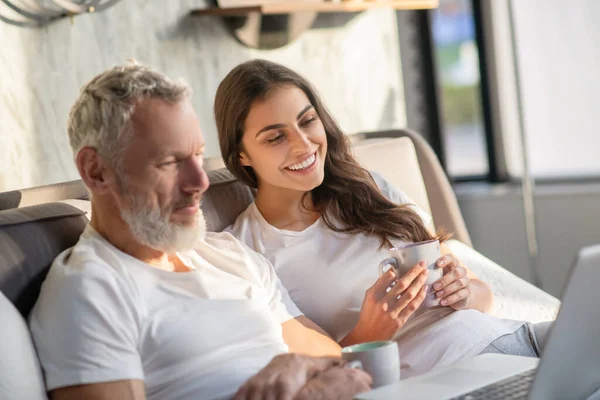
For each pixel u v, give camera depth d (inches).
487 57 147.9
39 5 86.0
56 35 88.2
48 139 86.7
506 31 145.5
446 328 63.2
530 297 80.0
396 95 136.7
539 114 145.4
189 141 52.0
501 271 83.7
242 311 54.6
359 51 129.6
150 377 50.3
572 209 139.0
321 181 68.5
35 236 52.1
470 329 63.0
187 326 51.5
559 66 141.6
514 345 63.5
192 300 52.6
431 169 93.4
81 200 60.1
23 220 52.2
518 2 143.5
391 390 46.7
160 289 51.9
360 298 67.6
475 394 45.3
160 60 100.7
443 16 148.0
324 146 69.2
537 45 142.9
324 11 117.9
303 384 48.5
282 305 61.4
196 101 105.2
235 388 51.3
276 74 68.6
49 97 87.0
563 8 139.2
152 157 50.8
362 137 95.7
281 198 69.9
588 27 137.6
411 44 147.6
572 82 140.9
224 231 68.1
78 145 51.9
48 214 54.2
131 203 51.1
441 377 49.1
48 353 46.6
